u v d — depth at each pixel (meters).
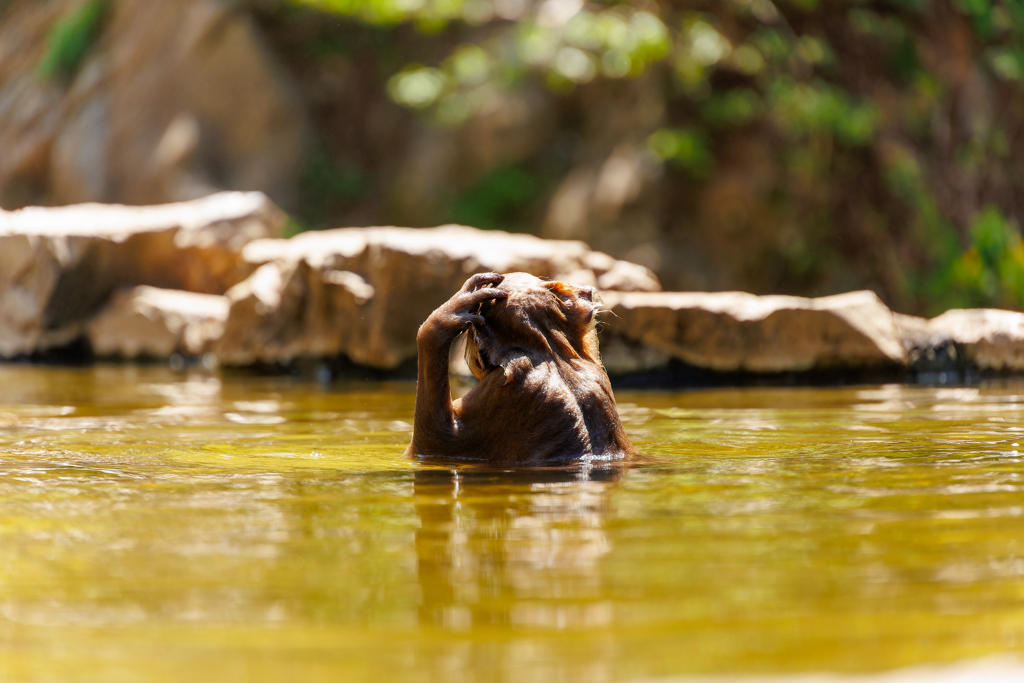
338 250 16.03
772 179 28.14
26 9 36.81
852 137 27.83
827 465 6.55
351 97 33.50
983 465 6.49
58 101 32.69
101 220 20.94
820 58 28.95
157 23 32.22
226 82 31.70
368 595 3.55
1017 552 4.05
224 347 16.69
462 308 7.00
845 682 2.61
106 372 16.98
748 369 14.07
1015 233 29.97
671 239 28.31
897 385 13.48
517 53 29.80
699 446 7.68
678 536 4.43
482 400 7.09
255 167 31.38
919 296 28.05
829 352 13.83
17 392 13.34
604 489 5.70
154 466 6.86
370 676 2.78
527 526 4.69
